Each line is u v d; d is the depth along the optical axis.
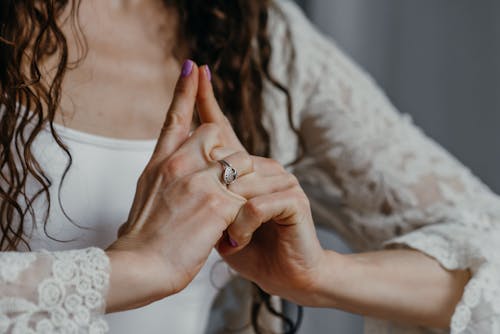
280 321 1.41
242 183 0.95
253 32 1.32
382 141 1.37
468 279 1.16
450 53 2.03
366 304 1.10
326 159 1.38
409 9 2.04
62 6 1.18
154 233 0.89
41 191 1.05
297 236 0.99
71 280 0.84
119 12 1.24
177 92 0.97
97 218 1.13
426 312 1.14
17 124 1.08
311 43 1.44
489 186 2.03
